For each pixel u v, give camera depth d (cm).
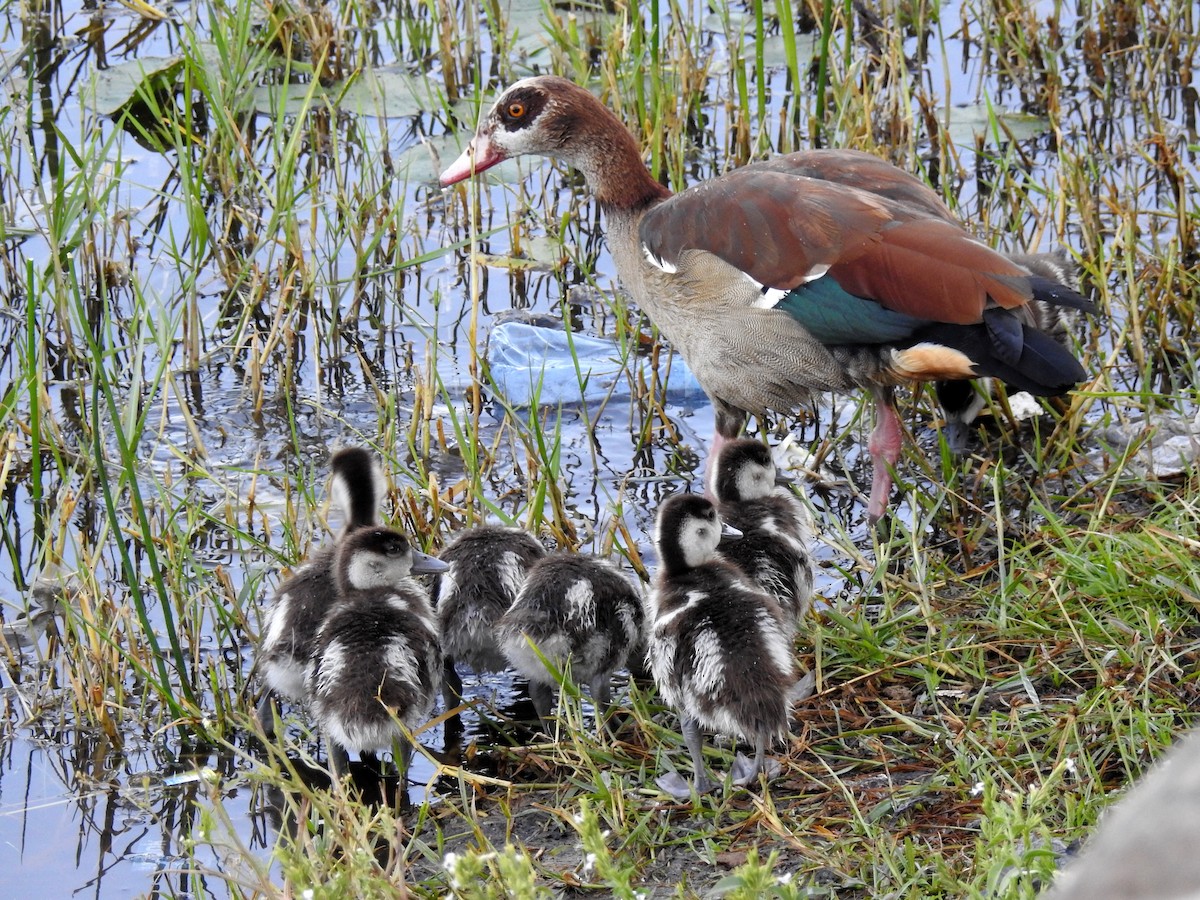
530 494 1209
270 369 1455
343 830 796
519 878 573
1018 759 835
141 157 1778
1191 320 1372
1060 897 243
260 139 1802
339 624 895
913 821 810
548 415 1384
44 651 1077
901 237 1067
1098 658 927
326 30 1928
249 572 1142
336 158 1611
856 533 1183
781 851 802
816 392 1175
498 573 993
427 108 1867
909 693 941
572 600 927
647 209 1277
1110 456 1215
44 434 1295
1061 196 1471
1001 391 1272
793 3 2025
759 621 852
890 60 1731
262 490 1270
